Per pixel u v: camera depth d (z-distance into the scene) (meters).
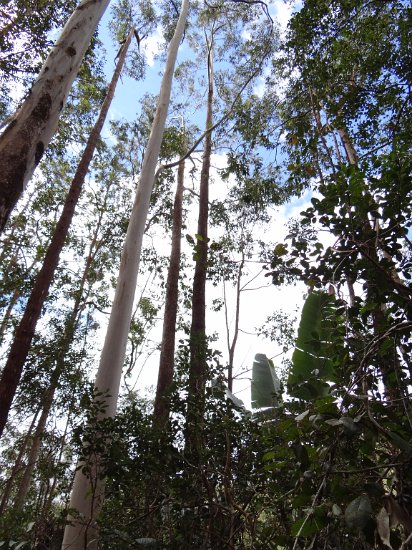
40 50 7.23
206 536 2.86
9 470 8.91
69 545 3.70
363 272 2.30
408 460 1.63
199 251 3.63
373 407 1.83
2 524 3.79
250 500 3.00
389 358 2.21
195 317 8.41
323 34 5.70
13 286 9.59
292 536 1.96
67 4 7.07
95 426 3.49
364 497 1.53
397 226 2.19
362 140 6.03
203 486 3.22
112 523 3.25
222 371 3.91
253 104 8.62
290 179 3.89
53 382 7.72
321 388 2.72
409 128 5.36
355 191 2.21
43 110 3.73
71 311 10.16
